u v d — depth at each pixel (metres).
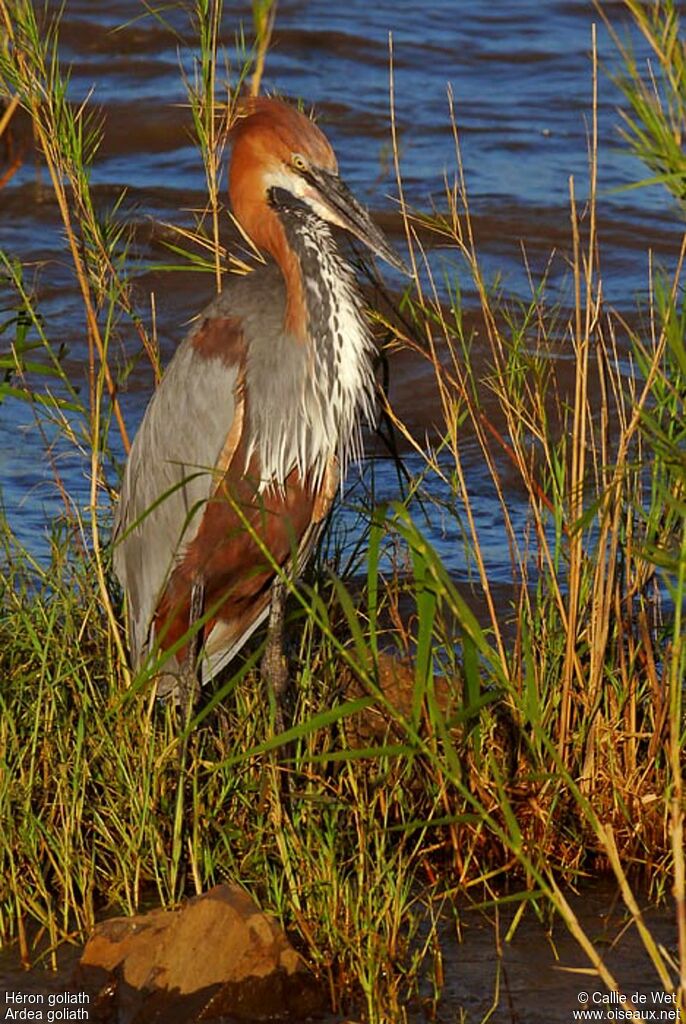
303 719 10.09
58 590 10.34
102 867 9.68
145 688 9.71
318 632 11.13
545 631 10.38
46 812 9.62
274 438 10.52
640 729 10.50
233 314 10.69
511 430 10.44
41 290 19.25
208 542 10.70
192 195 21.95
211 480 10.59
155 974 8.51
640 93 8.70
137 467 11.12
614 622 10.54
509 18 28.41
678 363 8.65
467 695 9.10
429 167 22.78
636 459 10.95
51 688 9.61
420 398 17.20
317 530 10.92
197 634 10.60
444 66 26.45
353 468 15.94
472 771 9.89
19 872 9.42
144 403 17.22
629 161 23.03
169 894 9.31
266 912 8.72
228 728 10.23
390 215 20.97
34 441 16.31
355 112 24.38
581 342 10.25
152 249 20.16
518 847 7.48
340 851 9.42
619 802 9.87
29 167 22.34
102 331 18.33
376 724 10.89
